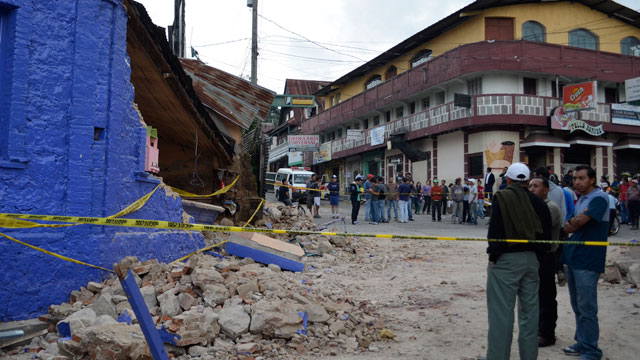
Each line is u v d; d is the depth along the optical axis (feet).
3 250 14.70
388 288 23.58
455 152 86.69
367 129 118.01
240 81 42.78
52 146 16.06
